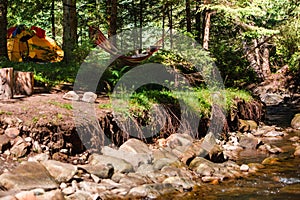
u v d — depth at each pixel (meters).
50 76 10.77
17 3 16.03
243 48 19.28
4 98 8.15
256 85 21.34
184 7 18.33
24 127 6.98
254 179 6.96
